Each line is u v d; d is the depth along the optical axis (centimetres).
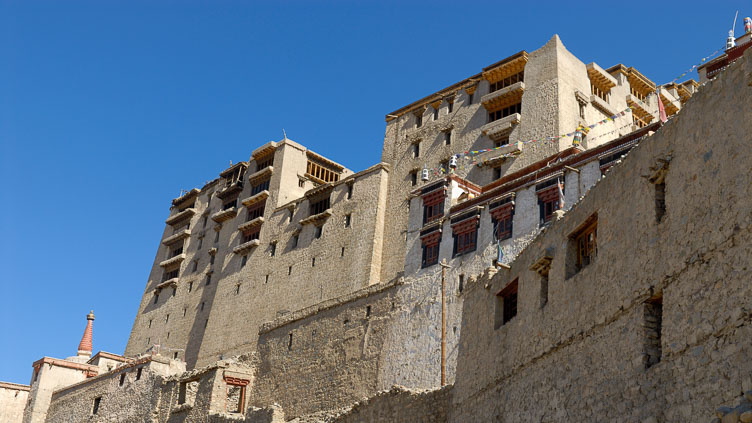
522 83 6200
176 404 5397
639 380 1580
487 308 2548
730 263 1384
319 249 6875
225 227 8256
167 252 9019
